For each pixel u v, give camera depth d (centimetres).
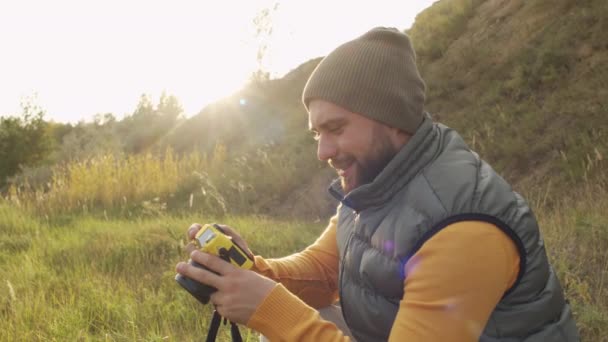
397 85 141
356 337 158
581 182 616
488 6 1176
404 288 132
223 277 141
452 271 122
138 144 1981
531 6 1030
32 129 2158
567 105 754
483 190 129
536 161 714
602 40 809
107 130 2222
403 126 142
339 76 141
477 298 122
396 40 145
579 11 905
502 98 869
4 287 412
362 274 145
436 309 122
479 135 802
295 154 1091
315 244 204
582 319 299
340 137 144
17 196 982
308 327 133
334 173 952
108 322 343
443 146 144
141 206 951
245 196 967
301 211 919
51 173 1612
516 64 909
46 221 820
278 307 136
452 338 121
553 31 912
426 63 1127
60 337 309
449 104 949
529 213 134
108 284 402
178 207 972
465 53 1028
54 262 512
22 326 322
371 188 140
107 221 771
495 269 123
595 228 422
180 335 320
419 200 133
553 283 137
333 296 203
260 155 1173
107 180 1018
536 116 774
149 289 416
